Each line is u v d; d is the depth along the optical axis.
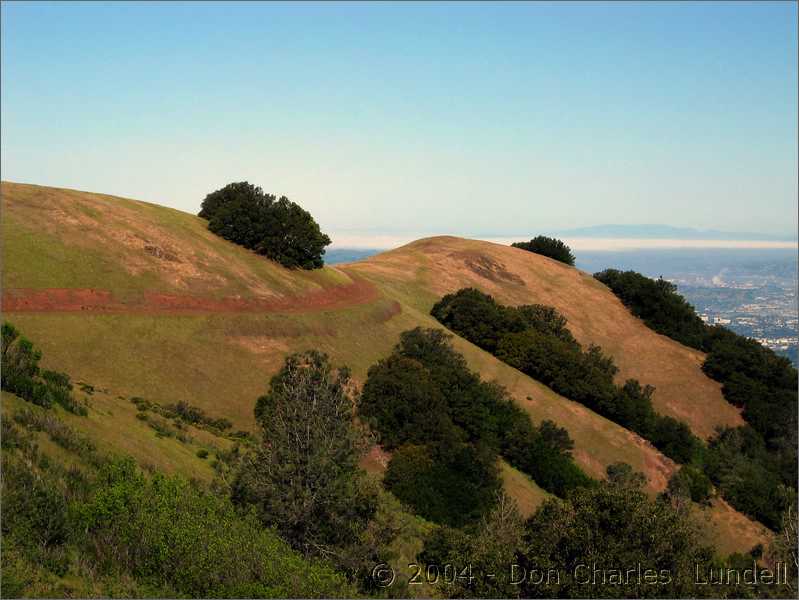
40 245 55.53
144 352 47.97
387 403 46.03
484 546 24.19
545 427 57.50
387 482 39.34
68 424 25.48
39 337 44.84
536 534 24.12
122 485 21.08
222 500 23.59
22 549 17.50
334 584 21.58
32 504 18.39
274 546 21.66
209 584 18.97
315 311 65.31
